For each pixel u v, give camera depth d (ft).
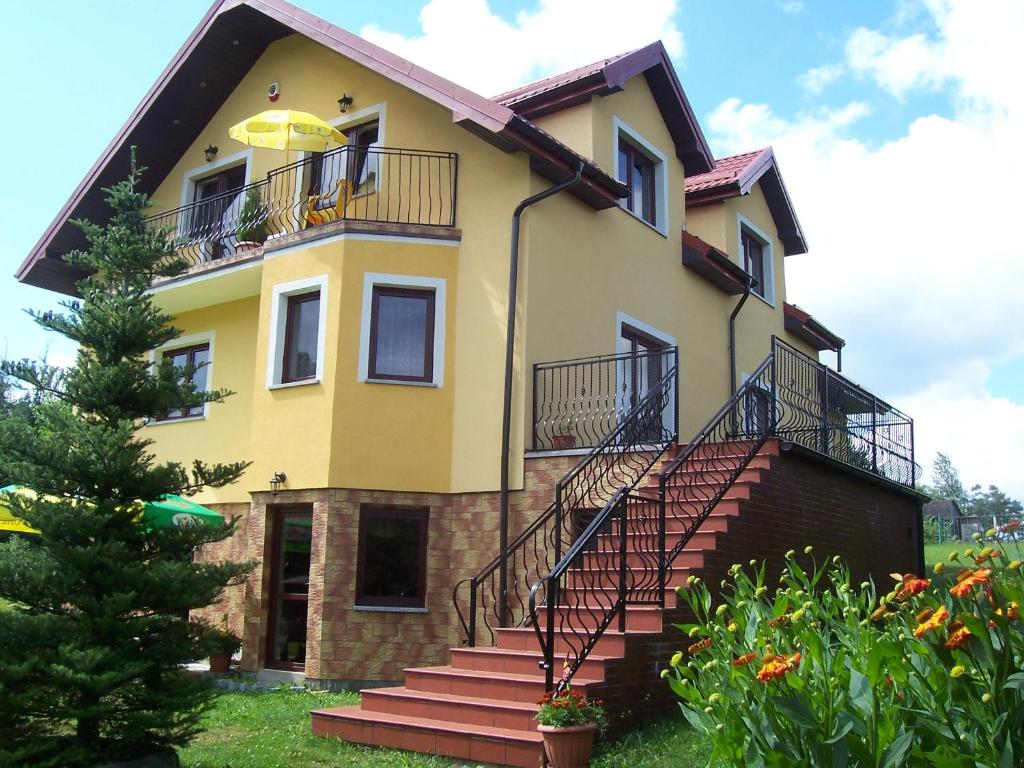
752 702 12.80
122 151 49.62
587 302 39.58
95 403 24.30
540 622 27.71
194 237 48.88
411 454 36.47
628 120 44.57
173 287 44.83
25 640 21.84
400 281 37.55
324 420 36.45
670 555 27.94
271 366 38.68
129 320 24.77
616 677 23.99
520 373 35.55
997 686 11.83
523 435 35.09
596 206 40.63
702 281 50.06
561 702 20.98
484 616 34.37
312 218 40.98
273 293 39.45
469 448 36.29
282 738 25.66
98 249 25.35
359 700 31.17
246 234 43.62
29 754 20.93
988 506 148.97
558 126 42.24
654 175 47.37
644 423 34.83
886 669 12.83
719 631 15.03
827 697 12.21
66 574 22.62
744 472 32.48
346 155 42.14
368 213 40.65
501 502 34.40
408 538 36.35
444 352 37.42
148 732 22.34
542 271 36.96
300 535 37.45
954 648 11.95
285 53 47.01
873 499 42.75
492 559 34.83
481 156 38.32
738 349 53.11
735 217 54.90
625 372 41.86
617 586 28.71
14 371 23.56
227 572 24.39
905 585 13.44
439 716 24.71
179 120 49.83
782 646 13.82
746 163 55.31
